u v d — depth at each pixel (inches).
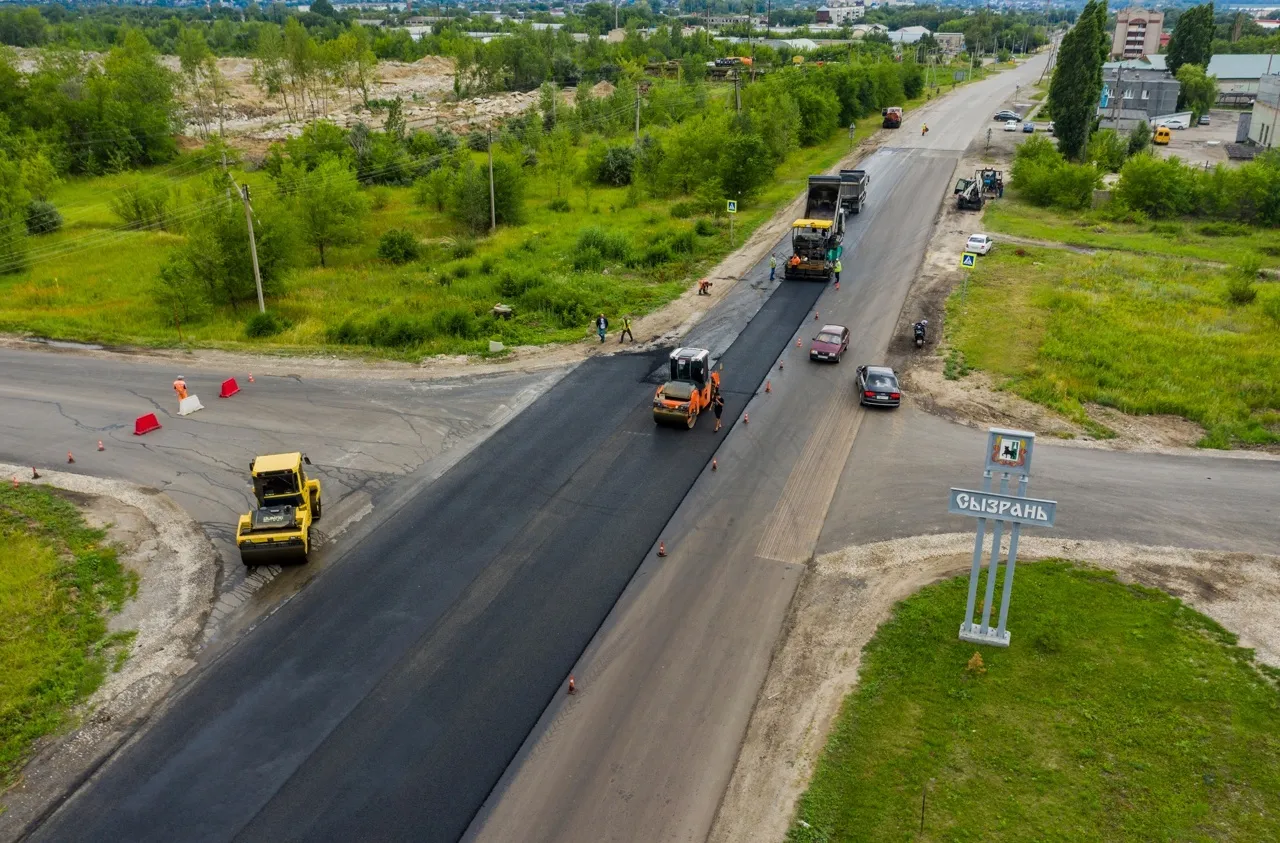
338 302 1841.8
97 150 3481.8
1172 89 4387.3
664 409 1238.9
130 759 686.5
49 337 1654.8
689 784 661.3
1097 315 1704.0
